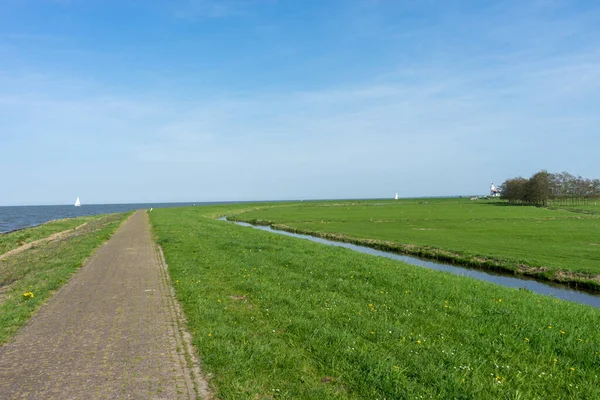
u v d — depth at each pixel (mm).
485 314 9477
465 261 25281
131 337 7711
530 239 34250
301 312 9117
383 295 10961
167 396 5312
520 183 126312
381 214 72125
